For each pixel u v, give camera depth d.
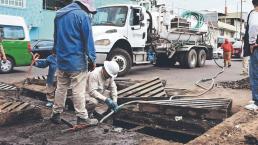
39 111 6.39
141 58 14.96
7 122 6.00
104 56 13.13
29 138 5.34
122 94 8.03
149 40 15.58
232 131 5.25
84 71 5.66
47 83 7.54
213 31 20.81
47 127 5.87
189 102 6.82
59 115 6.03
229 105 6.72
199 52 18.81
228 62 19.23
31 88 9.15
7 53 14.77
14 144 5.08
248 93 9.24
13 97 8.59
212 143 4.78
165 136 6.60
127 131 5.64
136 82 9.43
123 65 13.66
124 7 14.24
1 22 14.62
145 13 14.88
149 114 6.62
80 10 5.51
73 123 6.08
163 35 16.62
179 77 13.48
